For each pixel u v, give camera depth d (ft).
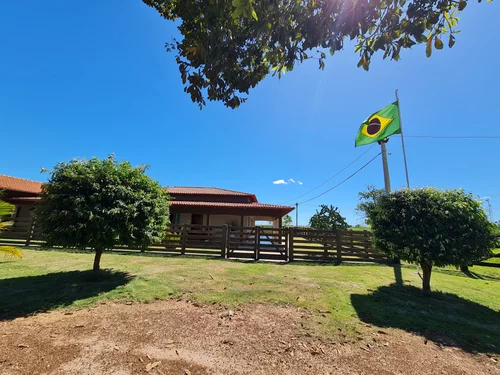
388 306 14.96
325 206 81.82
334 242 31.99
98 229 17.95
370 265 29.30
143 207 19.61
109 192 18.49
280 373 8.08
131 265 25.41
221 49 8.74
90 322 11.62
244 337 10.48
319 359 8.98
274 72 9.38
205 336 10.47
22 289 16.74
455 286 20.71
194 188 70.79
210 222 59.16
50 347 9.24
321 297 16.03
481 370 8.59
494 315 14.40
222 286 18.01
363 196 69.62
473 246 15.93
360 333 11.19
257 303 14.66
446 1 7.04
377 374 8.18
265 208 51.65
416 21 7.32
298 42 8.09
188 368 8.17
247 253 33.04
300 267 27.32
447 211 16.47
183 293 16.20
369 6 7.02
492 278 24.44
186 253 34.60
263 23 7.75
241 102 9.96
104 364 8.22
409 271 26.25
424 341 10.66
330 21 7.39
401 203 18.24
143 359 8.60
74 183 18.52
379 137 31.22
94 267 21.15
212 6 7.75
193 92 9.50
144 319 12.09
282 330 11.23
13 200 55.42
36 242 40.45
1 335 10.11
